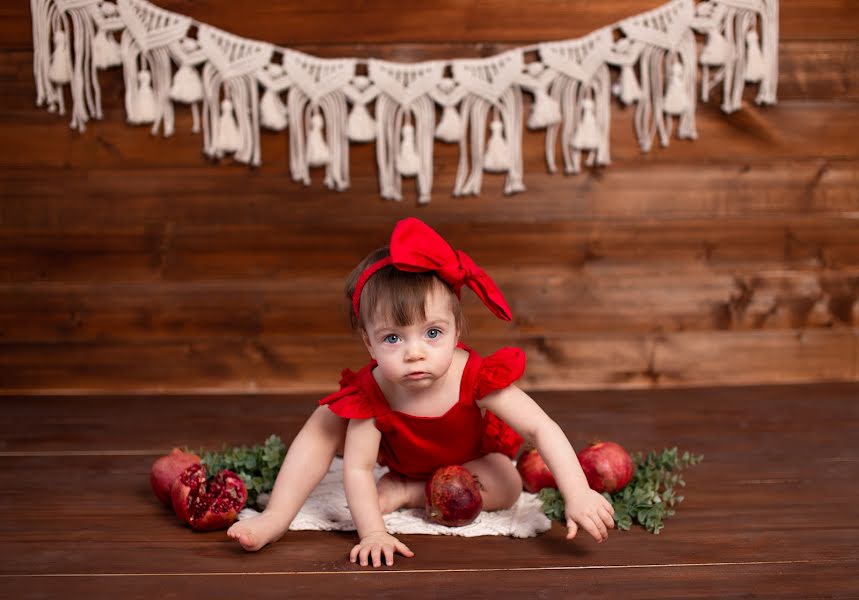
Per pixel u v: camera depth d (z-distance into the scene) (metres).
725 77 2.24
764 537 1.27
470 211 2.29
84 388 2.32
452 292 1.24
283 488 1.28
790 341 2.35
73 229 2.28
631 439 1.83
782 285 2.34
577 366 2.34
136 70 2.18
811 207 2.32
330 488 1.49
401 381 1.20
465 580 1.13
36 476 1.61
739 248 2.33
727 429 1.90
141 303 2.30
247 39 2.19
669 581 1.12
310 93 2.19
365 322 1.23
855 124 2.31
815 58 2.28
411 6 2.20
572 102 2.23
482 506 1.35
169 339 2.32
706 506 1.41
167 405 2.17
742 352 2.35
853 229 2.33
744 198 2.31
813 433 1.86
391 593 1.09
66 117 2.23
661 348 2.34
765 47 2.23
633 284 2.33
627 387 2.34
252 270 2.30
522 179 2.28
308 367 2.33
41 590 1.11
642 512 1.32
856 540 1.26
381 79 2.18
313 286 2.31
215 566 1.18
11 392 2.32
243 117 2.20
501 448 1.40
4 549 1.25
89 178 2.26
